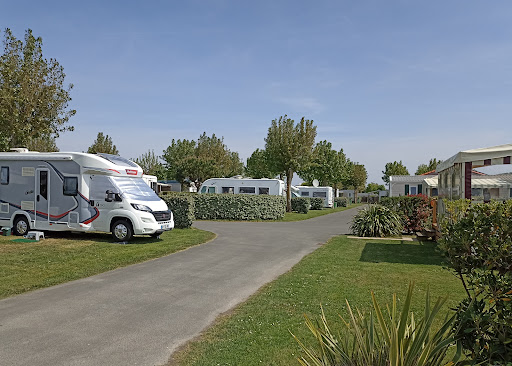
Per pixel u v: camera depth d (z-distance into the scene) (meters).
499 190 13.98
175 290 7.16
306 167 33.31
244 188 30.64
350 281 7.67
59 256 9.94
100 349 4.52
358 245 12.84
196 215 24.41
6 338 4.81
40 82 16.73
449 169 12.71
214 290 7.18
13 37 16.83
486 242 3.28
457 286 7.25
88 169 12.88
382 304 6.09
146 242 12.81
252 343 4.62
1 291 6.84
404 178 32.53
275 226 20.28
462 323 3.02
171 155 56.75
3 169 13.66
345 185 73.81
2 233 13.55
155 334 4.99
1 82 16.09
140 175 14.23
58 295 6.77
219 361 4.16
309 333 4.91
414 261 9.87
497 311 2.91
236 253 11.23
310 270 8.70
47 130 17.08
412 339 3.00
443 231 3.71
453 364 2.88
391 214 15.70
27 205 13.38
